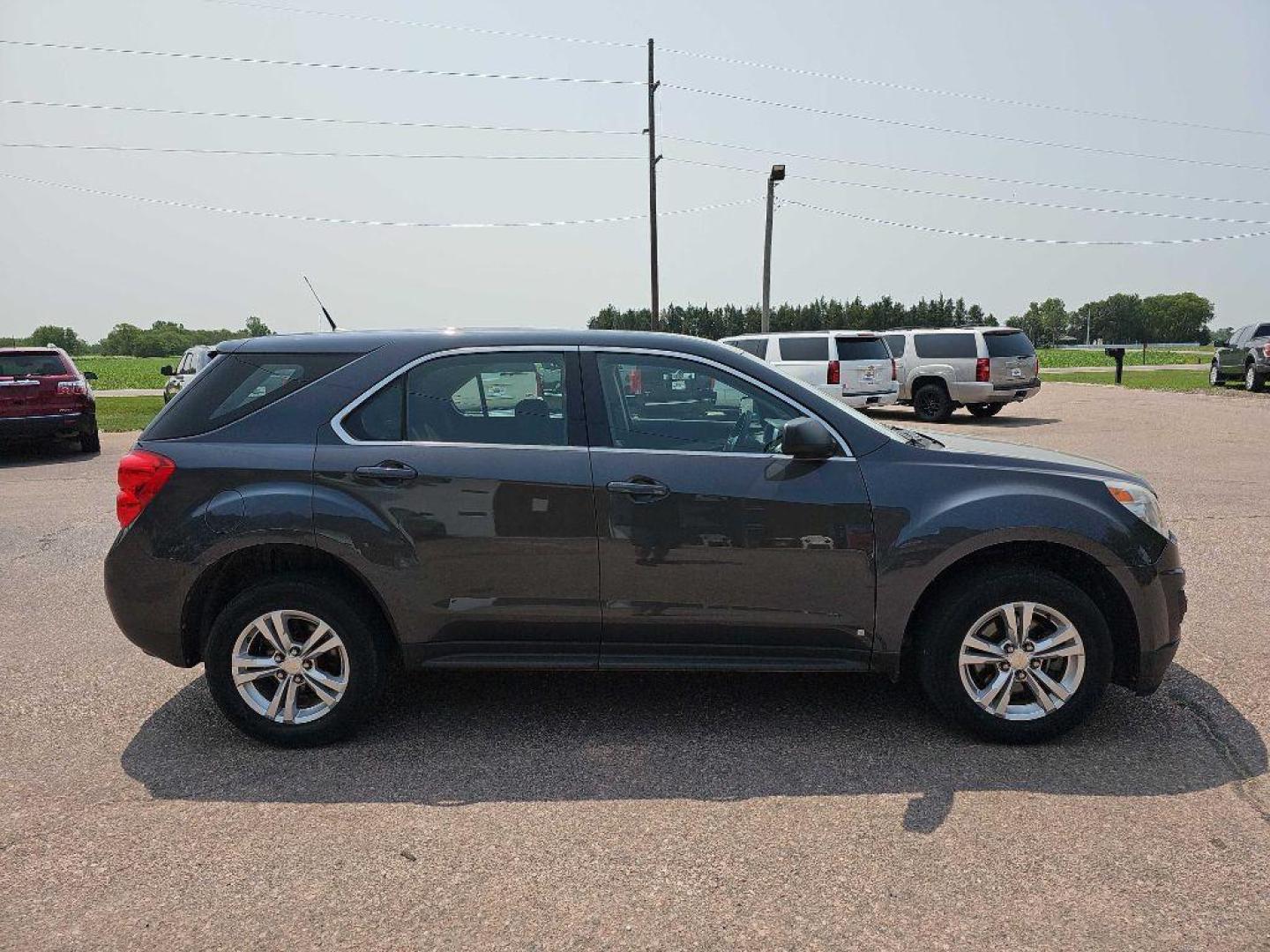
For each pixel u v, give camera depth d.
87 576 7.01
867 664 3.89
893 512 3.79
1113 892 2.79
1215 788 3.45
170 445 3.93
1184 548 7.30
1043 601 3.77
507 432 3.92
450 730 4.11
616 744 3.93
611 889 2.85
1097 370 46.56
